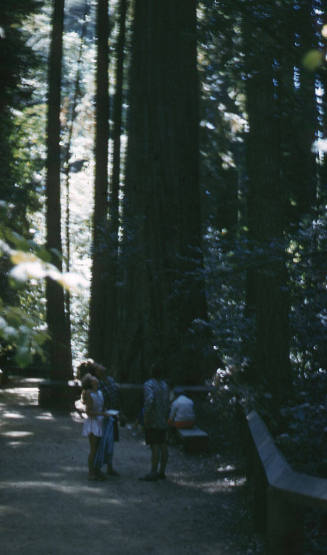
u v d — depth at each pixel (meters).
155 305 15.84
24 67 16.42
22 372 25.80
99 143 19.97
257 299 7.08
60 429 14.28
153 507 7.79
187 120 16.62
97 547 6.17
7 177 20.09
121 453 11.61
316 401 5.94
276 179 8.12
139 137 16.81
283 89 7.77
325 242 6.23
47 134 19.56
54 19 19.86
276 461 4.61
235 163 19.28
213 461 10.79
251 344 8.22
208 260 7.36
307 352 6.39
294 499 3.66
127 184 16.89
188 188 16.34
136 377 16.23
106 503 7.90
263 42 7.14
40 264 2.19
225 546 6.24
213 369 15.26
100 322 19.27
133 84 17.25
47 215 19.25
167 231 15.99
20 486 8.63
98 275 19.22
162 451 9.55
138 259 15.64
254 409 7.25
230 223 15.78
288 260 6.12
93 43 27.89
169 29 16.61
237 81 8.80
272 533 4.27
